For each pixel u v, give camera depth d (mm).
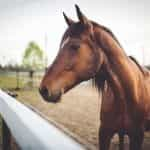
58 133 699
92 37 1687
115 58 1734
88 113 5754
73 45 1654
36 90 11164
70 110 6117
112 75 1749
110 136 1956
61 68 1627
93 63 1667
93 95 9141
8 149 1832
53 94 1585
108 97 1901
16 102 1468
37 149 631
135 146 1936
